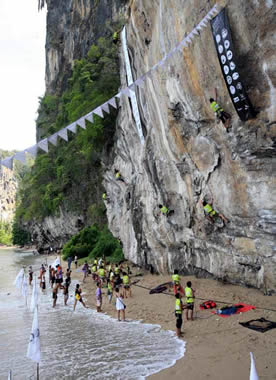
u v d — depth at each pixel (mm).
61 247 52031
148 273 21141
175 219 16797
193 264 16625
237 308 11500
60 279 16891
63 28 74125
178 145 14820
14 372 8641
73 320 13523
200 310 12180
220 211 13195
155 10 14812
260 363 7773
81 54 59406
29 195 62688
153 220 19188
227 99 11047
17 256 56719
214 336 9781
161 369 8133
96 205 40406
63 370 8539
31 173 65938
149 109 17078
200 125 12922
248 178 11438
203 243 15234
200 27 9961
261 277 12266
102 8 52625
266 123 9875
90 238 35812
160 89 14969
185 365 8195
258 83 9688
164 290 15992
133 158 22422
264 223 11266
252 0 9148
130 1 17922
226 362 8078
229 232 13125
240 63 9883
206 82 11711
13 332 12305
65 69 69250
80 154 43344
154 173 18047
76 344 10500
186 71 12531
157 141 17031
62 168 47344
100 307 14680
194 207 15031
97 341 10641
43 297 18797
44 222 54250
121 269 21359
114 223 31109
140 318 12844
